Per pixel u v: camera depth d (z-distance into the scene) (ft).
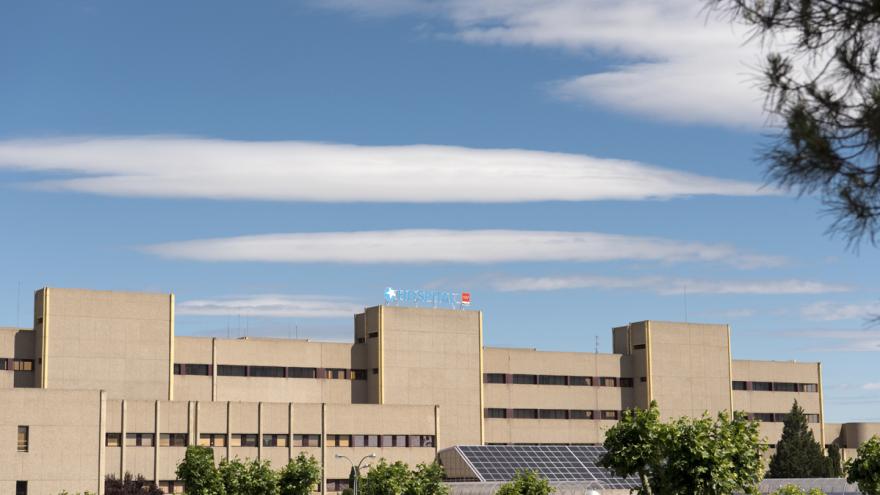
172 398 465.06
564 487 458.09
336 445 480.64
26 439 382.83
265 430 467.11
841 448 638.12
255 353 490.49
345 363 511.81
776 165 54.49
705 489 207.72
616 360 574.97
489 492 449.48
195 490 362.94
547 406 549.95
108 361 453.58
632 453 229.25
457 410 522.88
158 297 467.93
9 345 444.14
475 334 533.96
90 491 389.60
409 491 372.38
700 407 581.94
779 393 611.47
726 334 596.29
